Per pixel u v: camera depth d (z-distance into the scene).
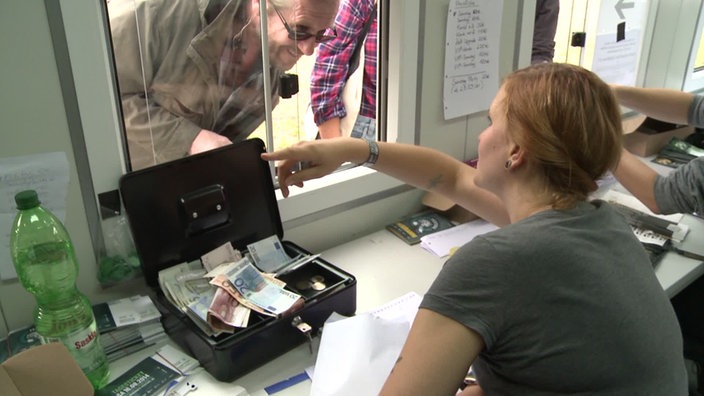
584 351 0.70
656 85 2.53
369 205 1.63
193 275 1.18
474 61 1.72
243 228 1.32
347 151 1.17
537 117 0.74
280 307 1.09
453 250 1.52
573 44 2.14
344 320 1.13
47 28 0.99
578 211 0.77
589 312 0.70
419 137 1.69
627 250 0.78
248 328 1.04
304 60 1.74
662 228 1.54
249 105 1.64
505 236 0.73
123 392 0.99
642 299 0.76
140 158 1.40
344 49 1.75
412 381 0.67
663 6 2.35
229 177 1.28
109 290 1.21
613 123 0.77
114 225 1.18
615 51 2.28
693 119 1.55
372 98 1.78
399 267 1.45
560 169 0.76
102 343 1.07
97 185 1.13
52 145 1.06
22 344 1.06
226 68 1.55
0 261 1.06
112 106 1.12
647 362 0.73
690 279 1.37
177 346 1.12
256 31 1.57
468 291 0.70
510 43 1.82
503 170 0.82
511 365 0.73
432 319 0.71
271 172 1.37
